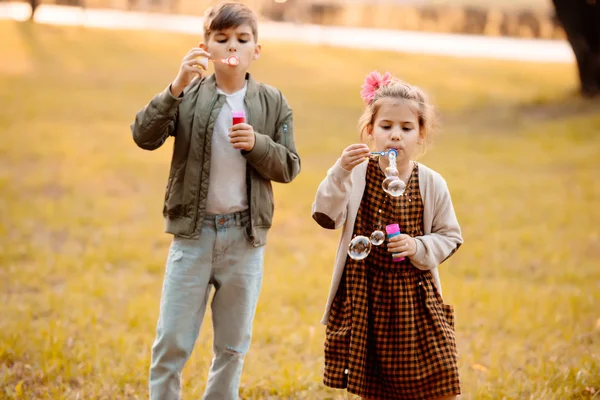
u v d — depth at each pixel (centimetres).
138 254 1170
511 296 1005
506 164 1895
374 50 4181
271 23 5331
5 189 1530
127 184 1636
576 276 1105
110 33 4100
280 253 1215
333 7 5584
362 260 544
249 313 582
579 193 1617
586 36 2781
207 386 589
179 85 546
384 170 552
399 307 537
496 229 1359
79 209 1421
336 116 2500
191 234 562
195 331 574
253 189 570
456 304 970
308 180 1677
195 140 564
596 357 776
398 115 536
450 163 1883
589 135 2205
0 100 2486
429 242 538
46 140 1995
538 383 711
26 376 711
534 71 3706
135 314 892
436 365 530
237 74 568
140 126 557
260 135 555
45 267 1083
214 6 570
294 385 709
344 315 546
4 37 3712
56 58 3394
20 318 871
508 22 5412
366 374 545
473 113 2612
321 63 3716
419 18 5562
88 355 759
